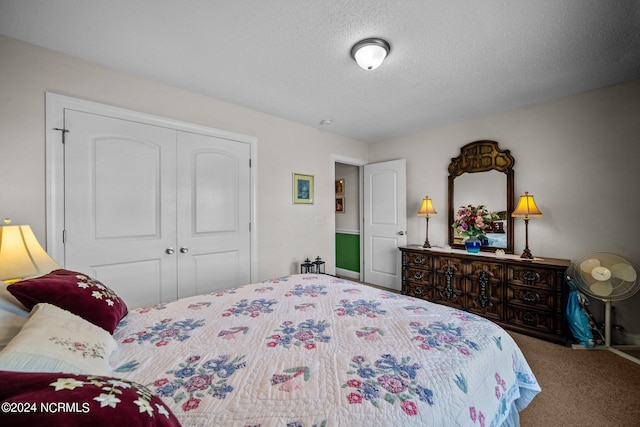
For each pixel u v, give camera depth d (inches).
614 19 61.8
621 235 94.3
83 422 17.3
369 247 170.2
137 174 89.0
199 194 103.0
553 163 107.7
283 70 85.7
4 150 68.5
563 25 64.1
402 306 60.1
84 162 79.5
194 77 90.3
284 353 40.5
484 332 47.8
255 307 60.1
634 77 89.9
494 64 81.7
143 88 90.3
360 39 70.1
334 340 44.5
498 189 121.2
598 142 98.1
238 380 33.8
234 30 66.8
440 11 59.9
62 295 42.0
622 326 94.3
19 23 63.9
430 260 128.7
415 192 152.0
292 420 27.4
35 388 18.5
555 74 87.7
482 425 34.8
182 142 98.7
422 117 128.3
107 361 35.5
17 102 70.1
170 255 96.0
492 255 114.7
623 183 93.9
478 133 128.1
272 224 126.4
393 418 28.1
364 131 151.3
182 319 53.4
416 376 34.8
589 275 91.6
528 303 100.3
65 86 76.7
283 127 130.1
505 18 61.9
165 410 22.8
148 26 65.4
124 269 86.6
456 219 129.4
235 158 113.1
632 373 76.2
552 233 107.9
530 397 49.8
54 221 74.7
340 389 31.9
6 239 58.0
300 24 64.6
